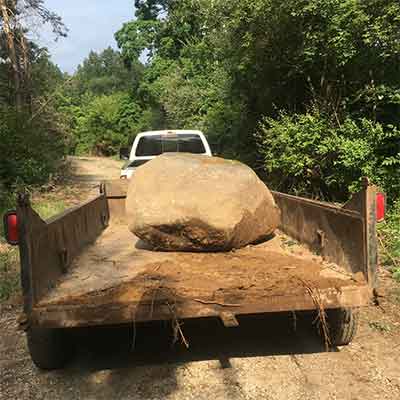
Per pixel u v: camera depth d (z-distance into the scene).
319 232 4.48
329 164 9.45
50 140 17.66
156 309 3.39
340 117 9.60
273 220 5.07
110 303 3.37
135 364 4.13
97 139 56.56
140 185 4.87
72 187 18.50
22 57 20.50
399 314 5.08
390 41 8.04
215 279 3.77
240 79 12.89
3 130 14.02
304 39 9.45
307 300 3.50
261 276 3.83
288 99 11.58
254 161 13.62
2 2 19.36
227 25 10.93
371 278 3.56
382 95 8.65
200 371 3.96
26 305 3.31
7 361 4.32
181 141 9.65
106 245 5.28
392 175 8.28
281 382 3.73
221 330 4.77
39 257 3.50
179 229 4.58
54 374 4.01
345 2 8.20
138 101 52.66
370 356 4.14
